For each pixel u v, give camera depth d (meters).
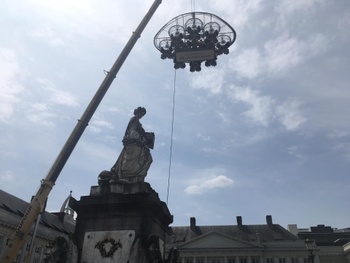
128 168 10.86
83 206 9.95
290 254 59.94
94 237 9.55
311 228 70.38
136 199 9.73
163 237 10.94
